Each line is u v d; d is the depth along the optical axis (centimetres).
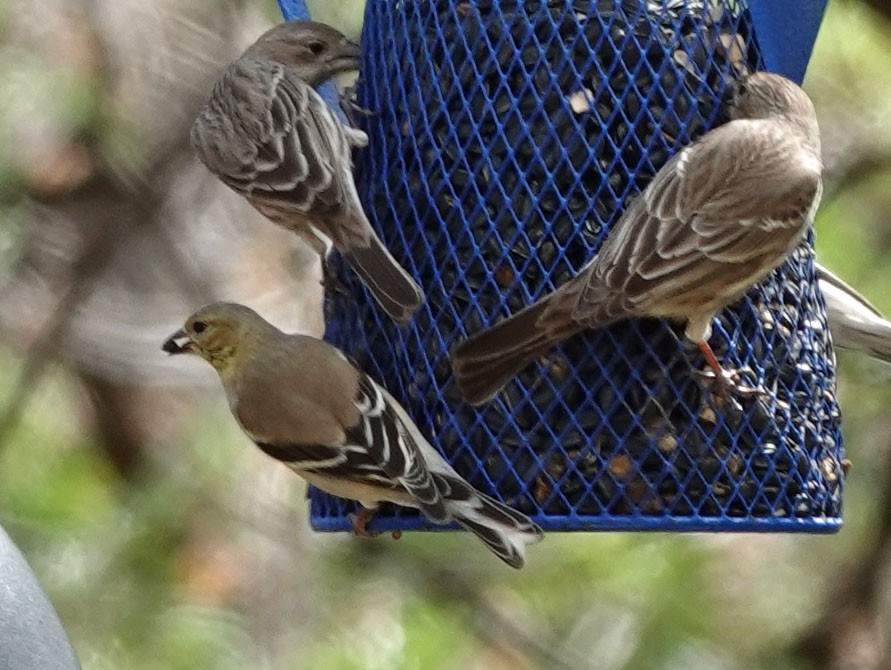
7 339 1605
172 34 1616
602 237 1077
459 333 1090
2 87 1568
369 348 1147
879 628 1572
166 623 1470
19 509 1485
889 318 1606
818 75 1658
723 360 1091
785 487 1094
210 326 1184
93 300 1616
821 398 1138
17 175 1582
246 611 1522
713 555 1561
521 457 1077
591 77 1085
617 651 1527
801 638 1561
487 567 1573
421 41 1121
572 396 1074
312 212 1122
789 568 1584
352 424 1087
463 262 1092
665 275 1019
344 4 1622
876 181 1667
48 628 982
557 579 1564
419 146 1116
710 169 1039
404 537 1588
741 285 1035
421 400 1103
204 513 1545
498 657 1547
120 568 1481
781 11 1105
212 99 1224
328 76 1221
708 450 1075
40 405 1614
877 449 1586
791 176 1040
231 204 1666
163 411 1619
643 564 1549
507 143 1085
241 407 1145
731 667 1523
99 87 1589
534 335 1028
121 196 1612
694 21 1101
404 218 1122
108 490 1548
